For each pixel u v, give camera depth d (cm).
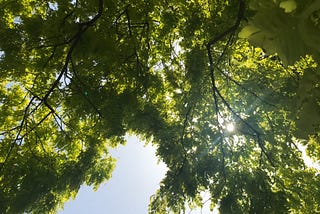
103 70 1012
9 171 1055
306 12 132
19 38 974
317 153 1022
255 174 941
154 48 1198
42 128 1225
